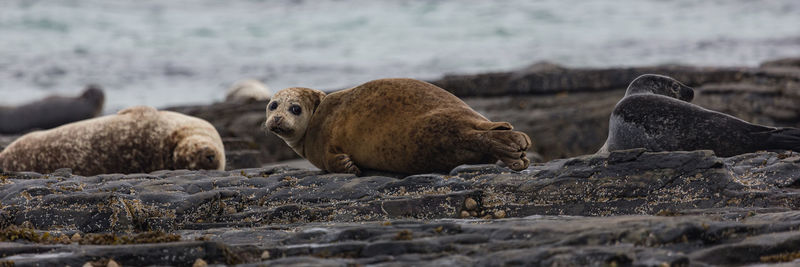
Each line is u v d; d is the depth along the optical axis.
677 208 21.14
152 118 40.41
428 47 149.25
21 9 198.88
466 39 160.00
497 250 16.64
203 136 40.06
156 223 23.25
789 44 129.88
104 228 23.02
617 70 68.69
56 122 84.25
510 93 69.12
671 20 184.50
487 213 22.39
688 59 116.62
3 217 23.20
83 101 85.69
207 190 25.92
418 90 26.30
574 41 151.00
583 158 23.19
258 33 178.25
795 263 15.68
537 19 187.75
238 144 51.34
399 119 25.58
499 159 24.33
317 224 21.42
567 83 68.50
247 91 77.88
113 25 186.38
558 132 61.00
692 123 25.59
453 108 25.55
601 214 21.64
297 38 168.88
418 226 18.88
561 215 21.48
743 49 126.12
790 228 17.30
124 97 101.06
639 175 22.11
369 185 24.34
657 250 15.64
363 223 20.77
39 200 23.75
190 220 23.48
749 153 24.81
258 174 28.25
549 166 25.19
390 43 157.00
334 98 27.58
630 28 171.50
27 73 120.81
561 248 15.80
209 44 161.38
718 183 21.36
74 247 17.83
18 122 83.12
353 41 161.62
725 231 17.19
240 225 23.05
